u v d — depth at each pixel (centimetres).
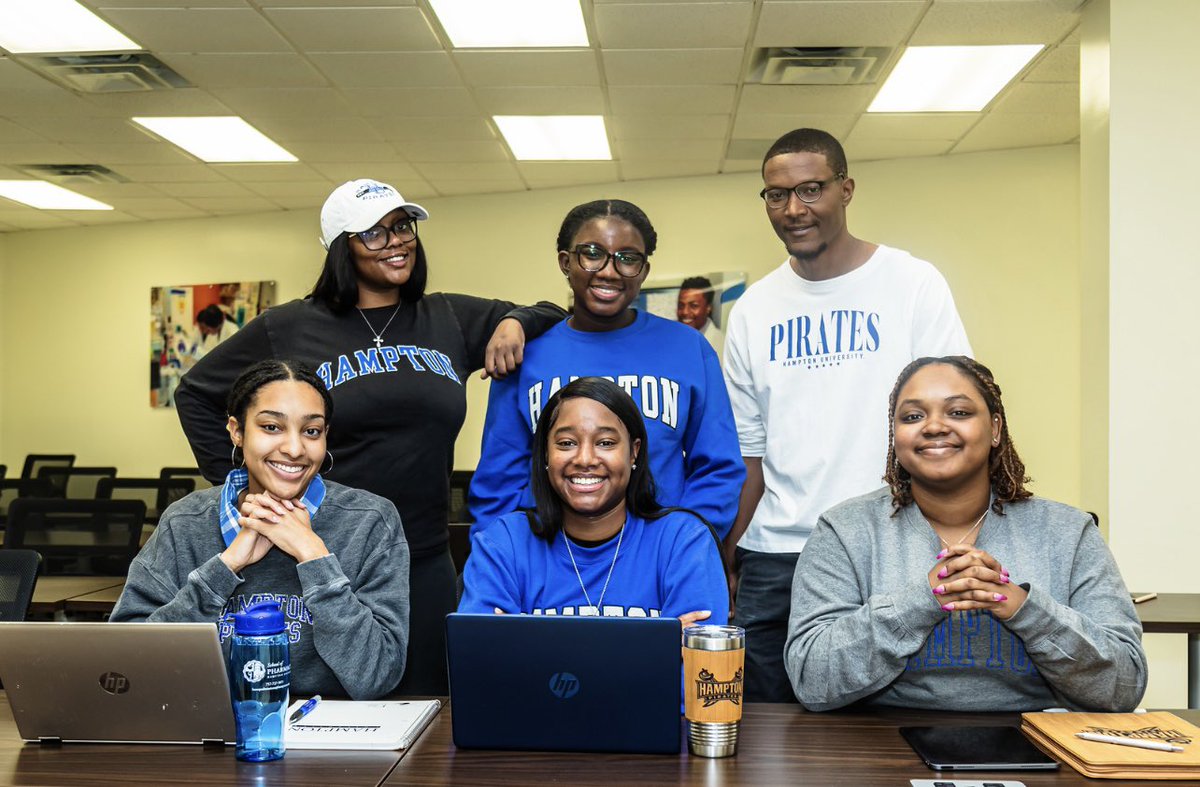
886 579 164
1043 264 675
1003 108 589
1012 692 159
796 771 130
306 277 868
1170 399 406
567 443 171
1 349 956
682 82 544
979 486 164
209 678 137
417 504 225
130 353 922
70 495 751
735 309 252
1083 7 446
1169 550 404
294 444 174
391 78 538
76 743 144
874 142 662
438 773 131
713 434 222
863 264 233
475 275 818
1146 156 411
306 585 167
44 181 759
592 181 777
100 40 486
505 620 135
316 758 137
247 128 632
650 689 135
